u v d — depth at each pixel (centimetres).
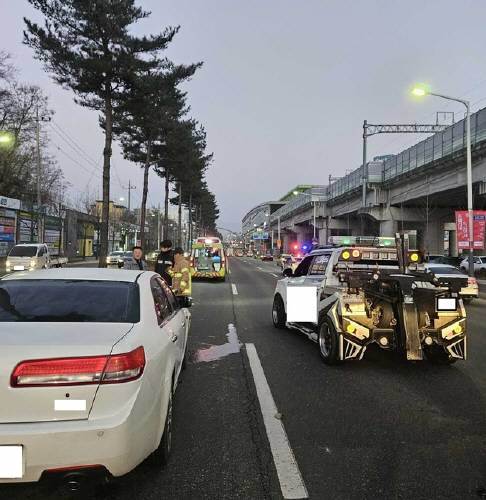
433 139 3750
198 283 2462
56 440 268
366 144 4534
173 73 2522
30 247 2736
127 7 2245
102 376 283
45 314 352
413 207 4722
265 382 611
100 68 2242
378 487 342
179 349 485
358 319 659
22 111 4094
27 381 274
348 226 6625
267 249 15538
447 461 386
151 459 361
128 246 8738
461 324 666
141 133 3797
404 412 502
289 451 402
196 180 6106
